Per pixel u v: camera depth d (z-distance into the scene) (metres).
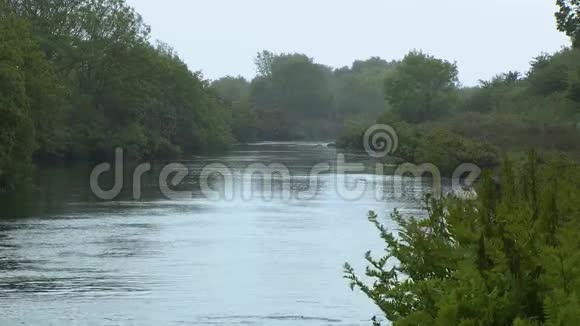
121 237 26.58
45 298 16.42
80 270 19.91
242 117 147.25
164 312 15.14
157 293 16.97
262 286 17.67
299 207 37.44
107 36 85.50
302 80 186.00
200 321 14.41
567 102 66.31
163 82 98.75
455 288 5.09
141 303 15.90
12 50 49.69
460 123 71.06
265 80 192.25
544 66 93.94
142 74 87.56
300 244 25.00
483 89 101.19
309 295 16.73
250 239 26.12
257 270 19.91
